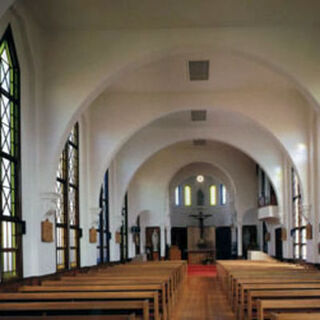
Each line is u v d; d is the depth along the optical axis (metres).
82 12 9.61
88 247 15.36
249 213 28.64
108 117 15.60
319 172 14.12
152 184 26.64
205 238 33.62
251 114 15.13
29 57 10.01
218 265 19.05
